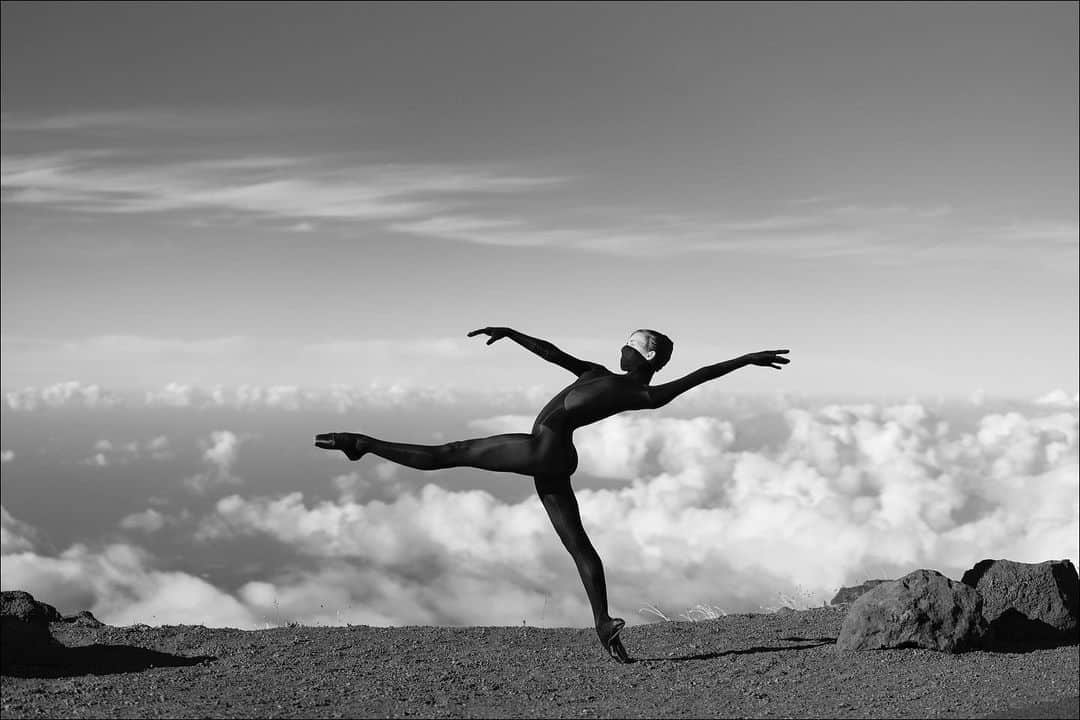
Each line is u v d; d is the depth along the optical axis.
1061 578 11.72
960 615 10.73
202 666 10.29
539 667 10.38
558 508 10.52
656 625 13.10
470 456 9.98
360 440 9.77
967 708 8.38
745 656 10.83
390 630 12.45
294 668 10.17
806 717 8.29
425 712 8.52
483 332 10.66
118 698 8.88
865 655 10.54
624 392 9.98
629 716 8.42
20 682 9.47
